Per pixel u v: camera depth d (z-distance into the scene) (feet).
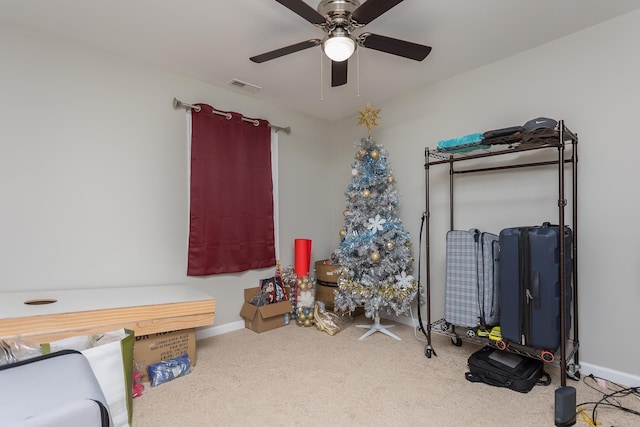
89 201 7.58
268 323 9.89
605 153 6.82
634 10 6.41
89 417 2.97
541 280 6.33
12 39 6.68
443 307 9.60
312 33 7.10
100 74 7.74
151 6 6.16
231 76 9.16
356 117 12.23
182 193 9.09
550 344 6.25
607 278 6.81
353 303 9.63
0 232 6.56
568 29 7.03
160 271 8.66
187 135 9.14
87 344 5.50
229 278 9.93
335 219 12.93
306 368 7.39
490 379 6.66
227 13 6.38
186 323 7.11
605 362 6.84
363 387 6.57
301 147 12.03
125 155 8.10
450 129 9.35
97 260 7.70
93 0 5.99
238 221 9.93
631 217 6.54
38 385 3.30
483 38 7.34
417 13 6.38
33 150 6.89
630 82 6.52
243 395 6.29
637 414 5.57
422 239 10.10
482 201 8.78
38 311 5.60
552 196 7.61
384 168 9.46
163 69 8.72
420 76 9.25
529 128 6.34
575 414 5.33
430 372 7.21
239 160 9.98
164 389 6.48
